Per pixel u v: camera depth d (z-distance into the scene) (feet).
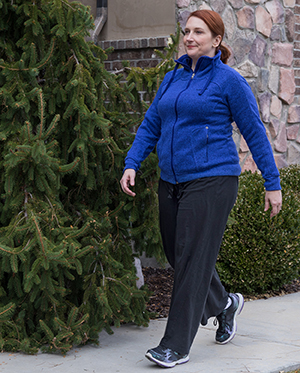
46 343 12.37
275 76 24.90
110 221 13.37
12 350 11.98
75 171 12.84
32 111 12.41
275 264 17.89
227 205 11.29
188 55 11.58
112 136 14.05
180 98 11.27
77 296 13.66
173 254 12.40
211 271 11.43
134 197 13.74
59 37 12.26
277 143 25.23
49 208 12.05
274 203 11.41
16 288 12.00
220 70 11.27
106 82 14.30
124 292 12.78
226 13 22.30
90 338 12.48
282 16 24.99
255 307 16.61
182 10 20.11
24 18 12.23
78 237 12.51
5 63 11.87
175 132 11.34
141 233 14.24
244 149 23.70
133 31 21.01
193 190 11.20
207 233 11.19
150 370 11.01
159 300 16.90
